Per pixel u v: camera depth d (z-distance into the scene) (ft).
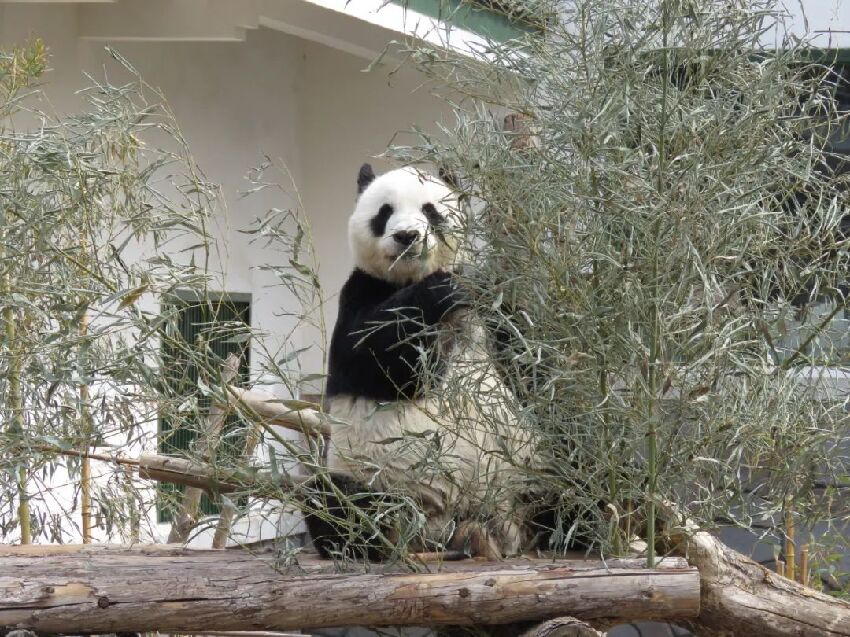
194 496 18.97
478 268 13.46
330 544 14.48
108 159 16.25
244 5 26.58
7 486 15.25
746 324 12.03
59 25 26.14
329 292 34.19
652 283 12.36
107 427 17.89
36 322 16.25
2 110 18.26
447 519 14.51
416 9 26.66
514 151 13.17
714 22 13.39
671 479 12.85
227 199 31.35
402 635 13.21
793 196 13.97
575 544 14.79
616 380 13.21
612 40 13.24
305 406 13.32
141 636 15.47
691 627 14.49
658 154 12.71
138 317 13.23
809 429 13.56
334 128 34.24
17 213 14.34
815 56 24.30
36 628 12.17
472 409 14.69
